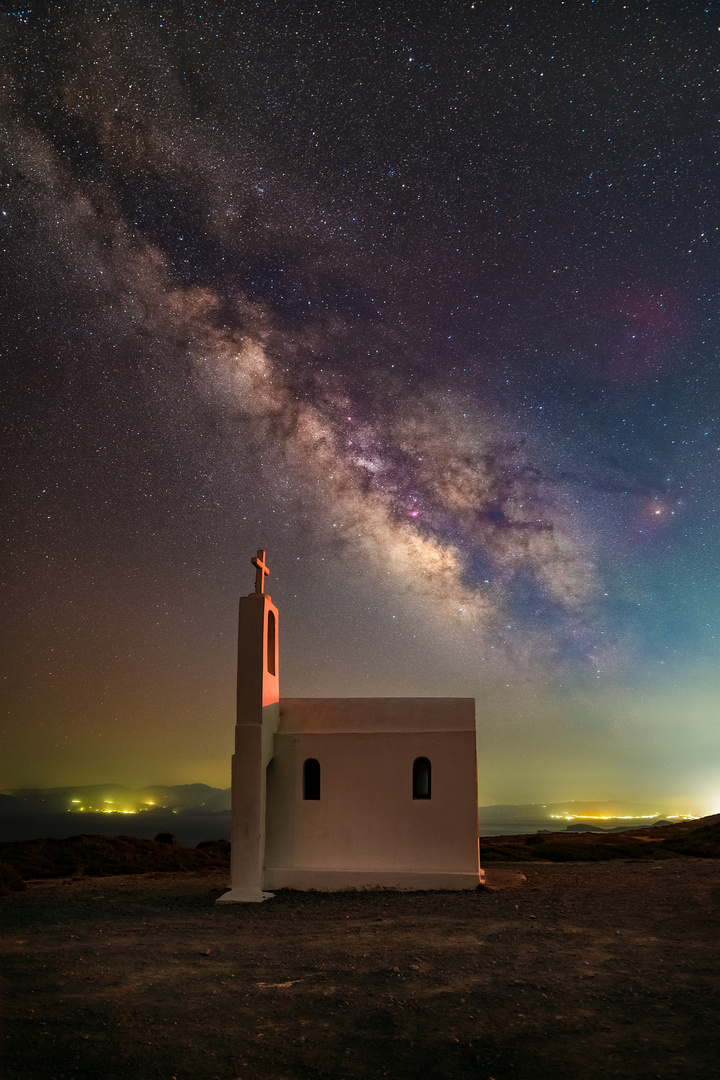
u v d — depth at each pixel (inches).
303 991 364.8
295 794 783.7
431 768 775.1
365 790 776.3
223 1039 298.7
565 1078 257.4
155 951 460.4
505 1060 274.5
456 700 805.2
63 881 898.1
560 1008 331.3
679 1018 313.4
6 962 425.4
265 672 784.3
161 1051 284.8
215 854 1208.8
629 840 1316.4
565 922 543.5
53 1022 314.8
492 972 395.9
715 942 465.1
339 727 796.6
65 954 448.5
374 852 762.2
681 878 784.3
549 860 1085.8
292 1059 278.7
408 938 495.5
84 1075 261.4
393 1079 261.3
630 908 598.9
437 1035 301.0
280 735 799.1
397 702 812.0
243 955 448.8
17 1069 263.7
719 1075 254.5
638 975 384.2
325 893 735.7
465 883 733.3
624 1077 255.8
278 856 772.0
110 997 354.0
